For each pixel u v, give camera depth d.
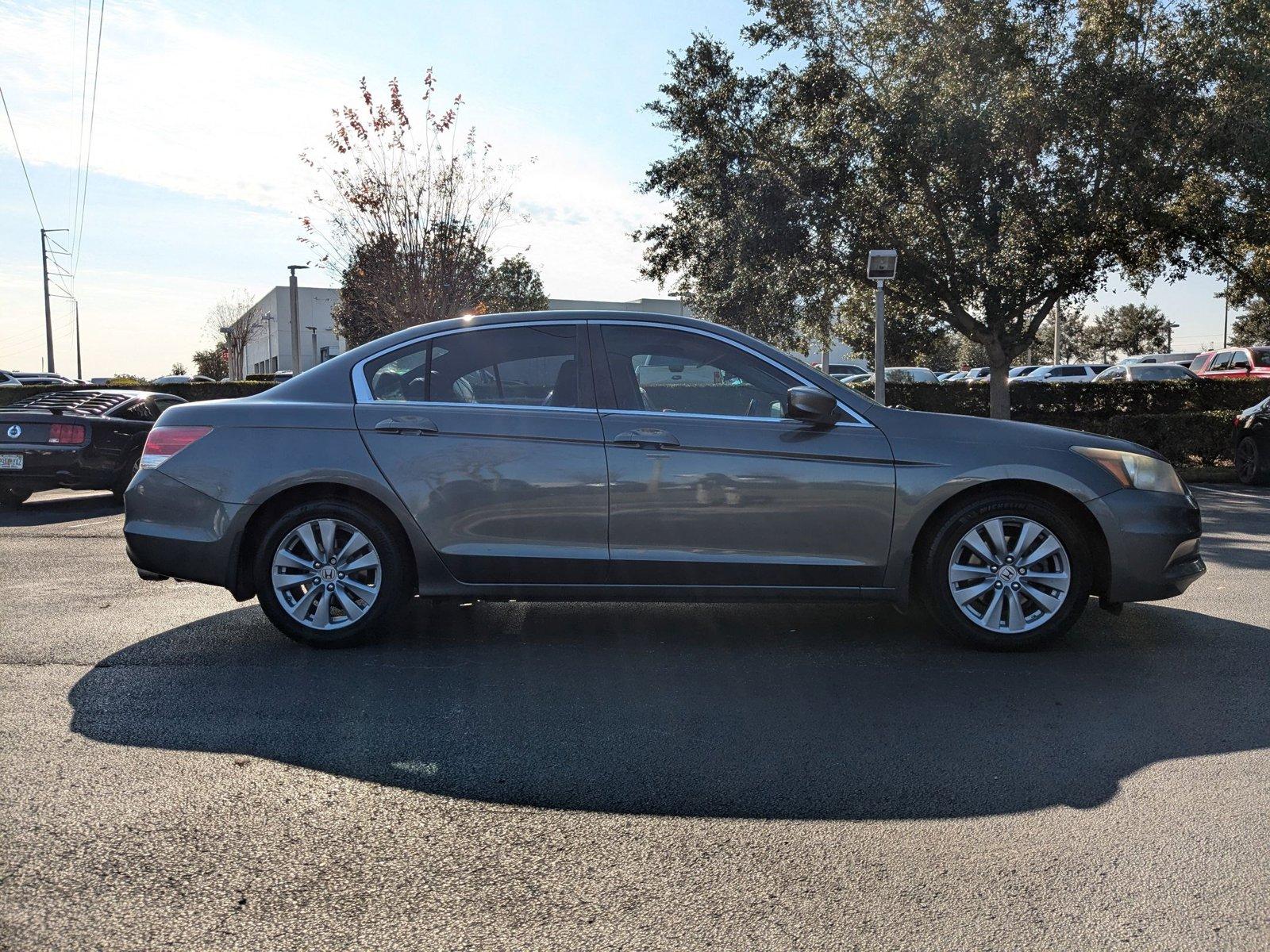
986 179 17.23
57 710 3.91
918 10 16.72
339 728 3.71
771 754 3.46
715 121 18.08
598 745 3.55
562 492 4.69
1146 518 4.66
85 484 10.91
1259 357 25.73
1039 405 19.34
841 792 3.13
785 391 4.82
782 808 3.01
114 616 5.58
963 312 18.61
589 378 4.84
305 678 4.36
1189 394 19.02
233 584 4.82
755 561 4.68
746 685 4.25
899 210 17.98
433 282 19.55
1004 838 2.81
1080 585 4.68
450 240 19.58
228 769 3.31
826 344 22.42
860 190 17.59
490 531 4.73
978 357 65.94
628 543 4.69
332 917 2.39
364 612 4.80
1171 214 17.75
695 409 4.80
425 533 4.73
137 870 2.61
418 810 3.00
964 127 16.53
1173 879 2.57
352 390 4.88
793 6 17.44
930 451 4.68
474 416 4.77
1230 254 18.48
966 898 2.48
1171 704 3.97
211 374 97.94
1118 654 4.71
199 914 2.40
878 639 5.01
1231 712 3.87
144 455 4.91
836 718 3.83
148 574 4.89
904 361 23.72
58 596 6.16
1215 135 16.06
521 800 3.08
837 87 17.42
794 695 4.11
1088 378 35.62
